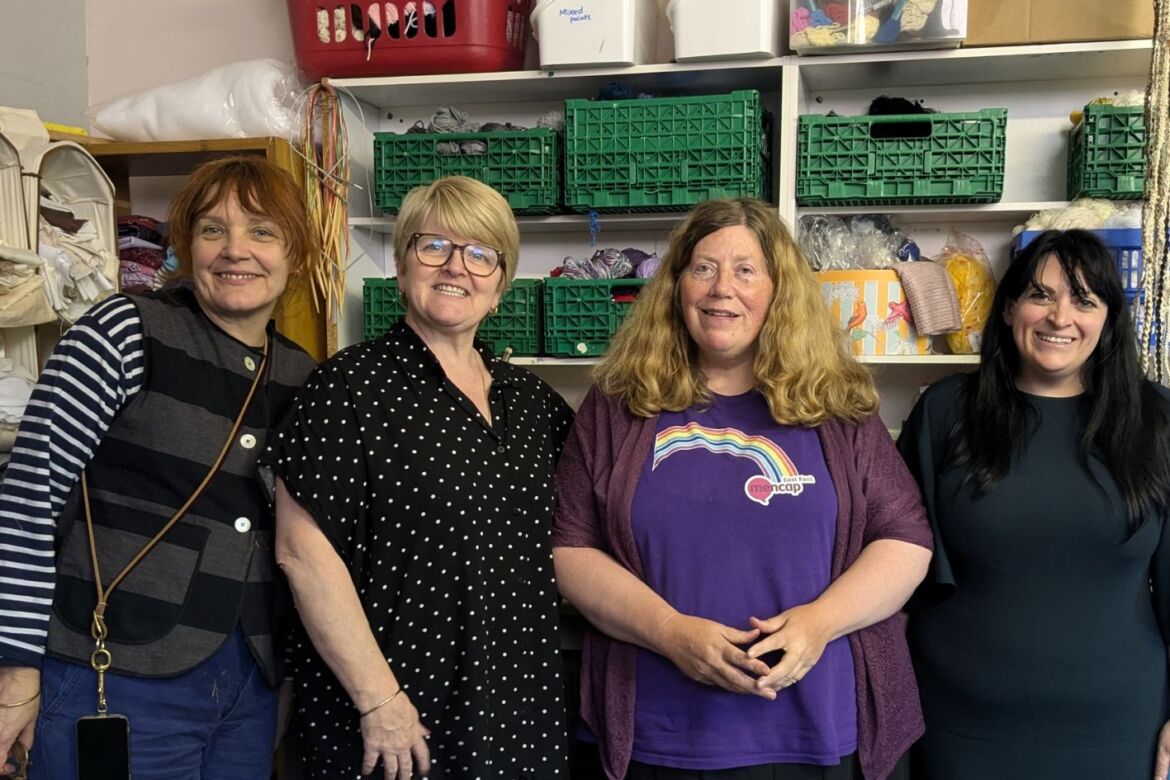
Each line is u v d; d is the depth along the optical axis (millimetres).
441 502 1239
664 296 1508
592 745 1814
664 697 1375
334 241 2059
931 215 2084
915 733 1434
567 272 2090
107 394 1237
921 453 1589
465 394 1333
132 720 1252
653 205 1977
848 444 1438
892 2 1808
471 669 1238
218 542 1295
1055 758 1462
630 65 1957
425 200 1321
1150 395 1509
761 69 1955
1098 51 1817
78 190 1826
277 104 2021
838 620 1320
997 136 1849
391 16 2012
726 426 1441
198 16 2359
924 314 1892
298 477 1195
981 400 1544
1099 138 1828
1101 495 1447
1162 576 1501
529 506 1352
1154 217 1668
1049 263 1474
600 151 1976
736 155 1923
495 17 2008
